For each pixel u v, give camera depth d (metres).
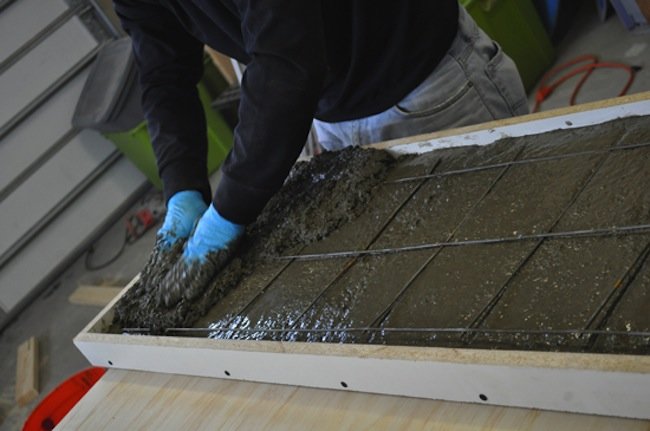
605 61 2.51
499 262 0.80
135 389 1.06
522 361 0.62
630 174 0.81
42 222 3.41
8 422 2.39
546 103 2.49
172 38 1.31
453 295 0.79
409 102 1.17
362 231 1.02
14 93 3.29
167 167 1.29
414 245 0.92
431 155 1.11
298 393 0.87
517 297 0.73
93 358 1.17
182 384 1.02
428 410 0.74
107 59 3.18
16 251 3.34
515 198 0.89
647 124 0.87
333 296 0.91
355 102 1.16
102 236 3.58
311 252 1.05
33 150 3.37
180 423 0.94
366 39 1.04
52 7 3.34
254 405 0.90
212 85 3.37
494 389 0.67
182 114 1.33
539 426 0.65
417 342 0.75
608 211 0.77
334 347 0.78
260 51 0.84
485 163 1.00
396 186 1.08
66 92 3.42
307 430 0.80
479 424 0.68
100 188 3.58
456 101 1.17
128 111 3.04
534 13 2.65
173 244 1.20
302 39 0.83
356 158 1.16
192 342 0.95
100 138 3.54
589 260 0.72
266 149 0.91
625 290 0.66
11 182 3.33
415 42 1.08
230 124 3.45
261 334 0.93
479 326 0.72
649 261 0.67
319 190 1.16
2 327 3.21
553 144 0.95
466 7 2.37
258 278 1.07
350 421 0.78
